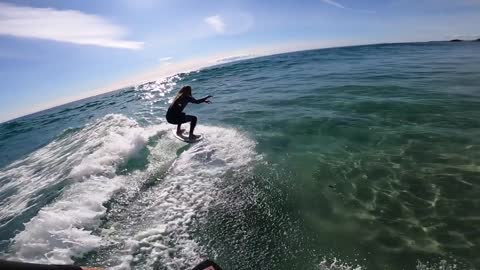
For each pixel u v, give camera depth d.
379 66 16.75
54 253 3.16
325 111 8.07
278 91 12.20
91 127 9.53
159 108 12.19
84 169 5.41
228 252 3.04
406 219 3.35
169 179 4.84
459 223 3.19
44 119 19.83
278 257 2.93
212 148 6.10
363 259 2.81
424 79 11.13
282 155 5.46
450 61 16.44
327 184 4.30
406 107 7.54
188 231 3.44
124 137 7.21
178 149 6.21
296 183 4.39
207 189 4.41
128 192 4.49
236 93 13.28
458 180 4.02
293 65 23.44
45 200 4.73
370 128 6.39
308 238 3.17
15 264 1.84
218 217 3.68
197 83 19.66
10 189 5.83
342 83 12.02
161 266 2.89
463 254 2.76
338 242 3.07
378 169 4.59
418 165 4.56
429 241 2.97
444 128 5.88
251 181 4.57
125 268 2.89
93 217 3.80
